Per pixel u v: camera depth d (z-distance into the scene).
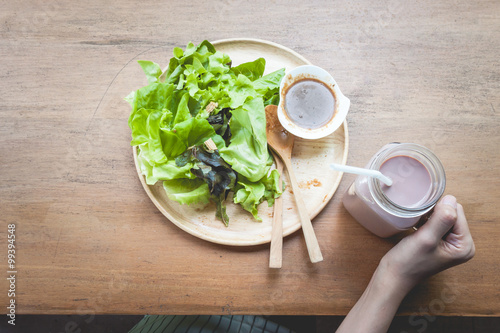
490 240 0.48
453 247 0.43
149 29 0.53
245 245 0.47
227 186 0.46
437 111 0.51
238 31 0.53
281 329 0.59
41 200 0.50
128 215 0.49
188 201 0.46
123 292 0.48
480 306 0.47
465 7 0.53
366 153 0.50
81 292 0.48
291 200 0.49
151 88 0.46
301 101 0.49
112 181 0.50
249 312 0.47
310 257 0.45
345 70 0.52
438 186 0.39
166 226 0.49
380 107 0.51
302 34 0.53
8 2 0.53
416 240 0.43
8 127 0.51
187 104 0.47
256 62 0.48
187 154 0.46
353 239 0.48
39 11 0.53
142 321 0.61
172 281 0.48
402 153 0.42
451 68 0.52
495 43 0.52
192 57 0.48
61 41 0.52
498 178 0.50
